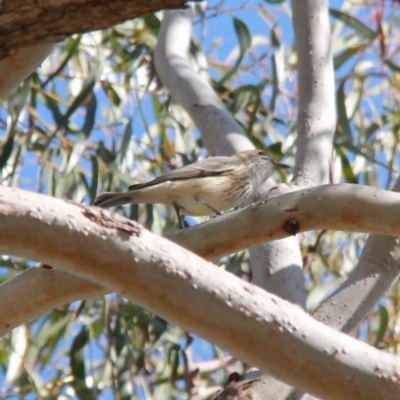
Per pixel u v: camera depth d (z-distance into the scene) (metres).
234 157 11.23
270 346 5.26
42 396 11.11
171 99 12.89
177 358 11.53
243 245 6.36
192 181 10.81
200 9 13.05
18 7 5.69
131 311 11.29
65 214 5.32
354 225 6.07
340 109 12.06
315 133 10.20
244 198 11.45
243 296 5.30
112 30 13.17
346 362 5.23
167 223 11.98
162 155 12.88
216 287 5.30
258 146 12.84
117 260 5.30
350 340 5.33
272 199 6.29
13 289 6.39
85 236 5.30
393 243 8.53
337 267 12.68
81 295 6.32
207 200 11.02
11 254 5.37
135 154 12.93
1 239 5.27
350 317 8.28
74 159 10.41
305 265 11.95
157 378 12.02
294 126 12.93
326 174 9.96
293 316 5.31
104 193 10.33
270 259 8.84
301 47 10.81
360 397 5.23
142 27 13.12
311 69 10.66
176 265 5.31
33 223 5.27
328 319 8.23
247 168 11.35
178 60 11.87
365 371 5.23
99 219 5.34
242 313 5.27
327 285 11.76
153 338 12.18
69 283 6.26
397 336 12.41
